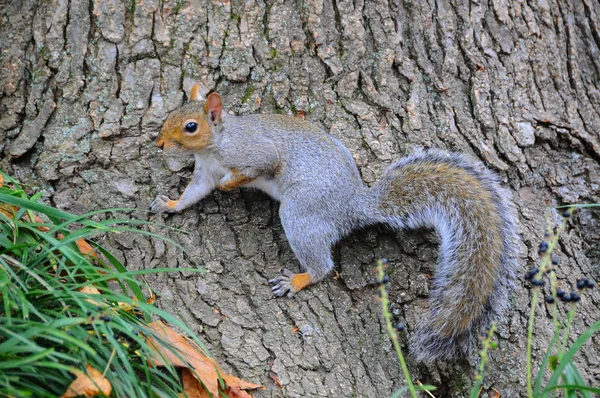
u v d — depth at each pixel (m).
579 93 7.33
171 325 5.58
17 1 6.75
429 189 6.27
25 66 6.61
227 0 6.80
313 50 6.79
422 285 6.06
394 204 6.27
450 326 5.75
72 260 5.08
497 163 6.71
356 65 6.80
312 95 6.72
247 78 6.70
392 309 5.96
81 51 6.58
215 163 6.30
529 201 6.77
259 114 6.47
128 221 5.45
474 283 5.89
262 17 6.79
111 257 5.50
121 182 6.29
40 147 6.38
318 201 6.10
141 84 6.56
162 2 6.71
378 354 5.75
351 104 6.70
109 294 5.08
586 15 7.62
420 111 6.76
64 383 4.48
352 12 6.87
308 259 6.02
